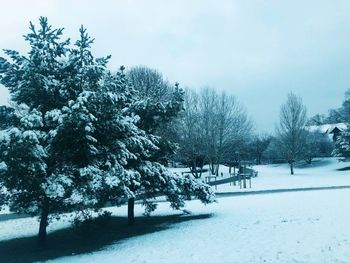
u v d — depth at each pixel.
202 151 44.09
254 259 8.61
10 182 11.59
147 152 16.08
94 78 13.02
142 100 16.53
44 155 11.30
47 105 13.03
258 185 36.97
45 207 12.93
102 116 12.70
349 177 45.38
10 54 12.24
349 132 60.94
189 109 43.91
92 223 13.90
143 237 13.66
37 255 12.16
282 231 11.79
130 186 15.33
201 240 11.66
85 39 13.32
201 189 17.34
